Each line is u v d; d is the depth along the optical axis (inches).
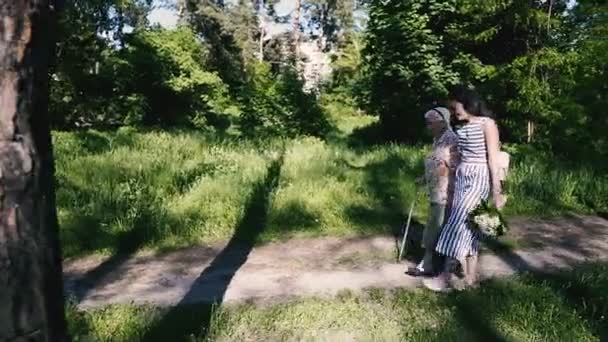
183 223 263.7
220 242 251.9
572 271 205.9
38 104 69.6
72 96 794.8
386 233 264.5
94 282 204.5
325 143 621.9
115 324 161.0
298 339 153.7
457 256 185.6
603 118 440.1
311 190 323.0
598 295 179.9
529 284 193.2
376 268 217.9
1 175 66.7
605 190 331.9
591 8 457.4
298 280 205.0
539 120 518.6
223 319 165.2
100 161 381.4
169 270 217.2
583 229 278.5
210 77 899.4
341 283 201.3
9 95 66.3
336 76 1542.8
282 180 346.0
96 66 816.3
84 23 785.6
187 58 890.1
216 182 324.5
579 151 455.2
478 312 167.0
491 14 561.9
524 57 518.9
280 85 709.3
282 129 685.3
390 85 671.1
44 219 70.9
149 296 189.8
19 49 66.3
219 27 1521.9
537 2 540.4
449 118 198.7
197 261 227.6
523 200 315.0
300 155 438.3
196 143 490.9
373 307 176.1
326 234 262.5
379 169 399.5
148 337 153.0
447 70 644.1
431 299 180.4
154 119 854.5
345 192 325.1
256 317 166.7
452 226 187.0
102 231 251.4
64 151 435.5
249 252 238.5
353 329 159.8
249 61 1584.6
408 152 482.0
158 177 342.3
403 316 169.0
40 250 70.2
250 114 700.7
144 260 229.3
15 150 67.1
